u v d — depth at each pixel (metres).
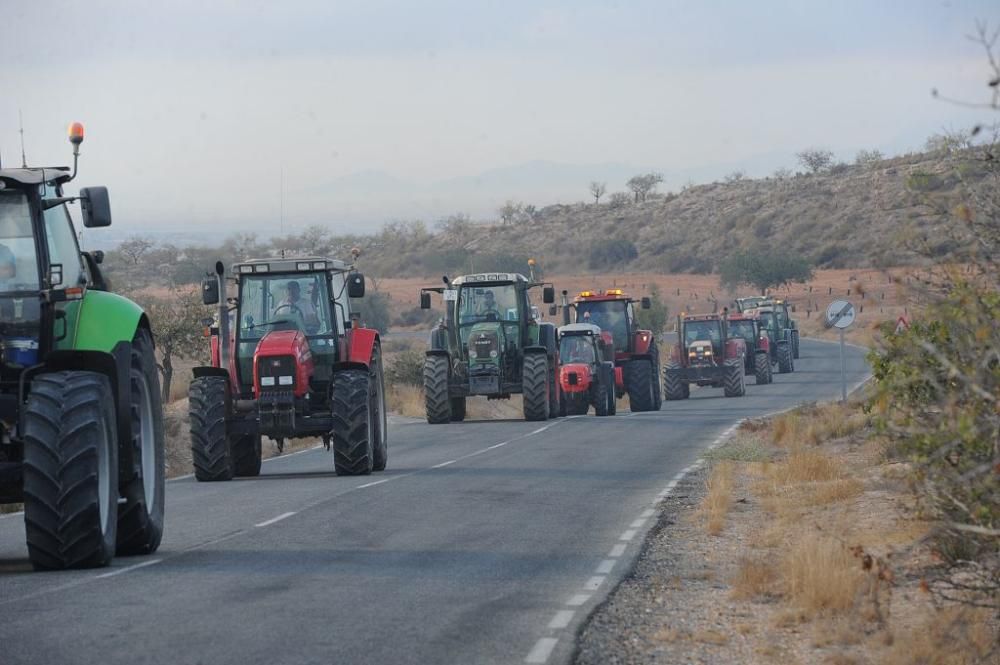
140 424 34.16
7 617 24.39
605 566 31.69
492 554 33.50
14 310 30.92
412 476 56.25
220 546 35.31
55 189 32.81
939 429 21.20
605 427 88.94
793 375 166.88
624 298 118.62
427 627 23.88
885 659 22.58
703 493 48.69
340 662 20.98
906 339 25.44
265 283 59.34
